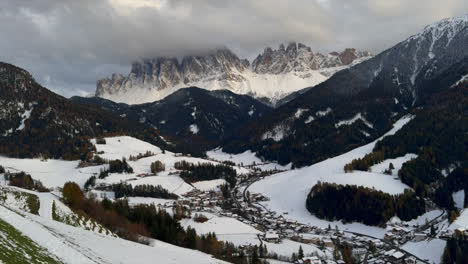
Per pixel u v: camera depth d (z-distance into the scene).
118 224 145.50
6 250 52.41
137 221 160.75
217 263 112.56
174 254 107.06
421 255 191.62
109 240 97.56
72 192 155.62
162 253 101.38
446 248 177.88
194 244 156.38
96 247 79.69
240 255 159.38
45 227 78.75
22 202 127.62
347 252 185.00
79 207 148.75
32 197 136.00
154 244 128.50
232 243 189.12
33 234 66.31
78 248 70.88
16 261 50.53
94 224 129.00
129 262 76.38
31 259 54.09
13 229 63.22
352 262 176.88
